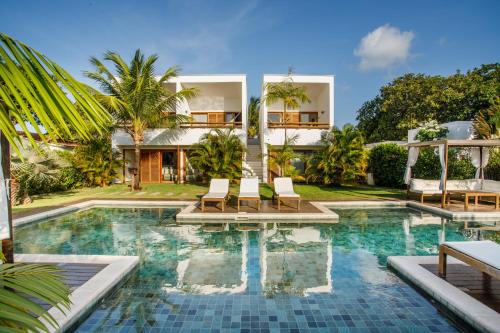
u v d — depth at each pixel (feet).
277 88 49.37
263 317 10.40
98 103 4.61
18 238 20.76
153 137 54.95
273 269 15.12
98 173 49.24
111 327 9.69
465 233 22.12
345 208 32.01
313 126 55.67
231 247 18.89
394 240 20.42
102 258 14.60
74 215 28.48
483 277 12.32
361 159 45.80
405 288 12.70
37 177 31.91
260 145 64.69
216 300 11.66
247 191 30.63
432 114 70.03
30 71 3.63
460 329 9.68
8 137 3.47
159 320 10.14
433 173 41.11
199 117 66.44
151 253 17.65
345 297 11.91
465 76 71.61
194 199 35.32
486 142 29.12
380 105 87.86
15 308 3.73
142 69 41.09
